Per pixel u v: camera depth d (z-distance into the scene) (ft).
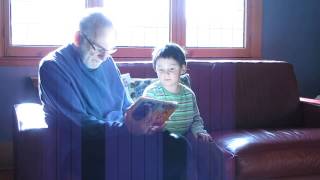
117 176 5.59
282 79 8.73
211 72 8.30
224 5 10.85
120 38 10.25
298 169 6.57
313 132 7.22
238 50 10.91
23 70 9.61
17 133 6.21
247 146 6.46
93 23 5.60
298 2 11.24
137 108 5.29
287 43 11.25
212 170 6.34
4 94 9.55
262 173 6.40
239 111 8.34
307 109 8.59
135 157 5.60
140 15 10.32
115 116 6.01
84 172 5.52
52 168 5.45
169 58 6.23
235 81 8.41
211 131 7.80
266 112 8.50
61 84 5.46
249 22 10.93
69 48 5.85
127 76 7.23
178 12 10.42
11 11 9.56
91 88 5.84
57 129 5.45
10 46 9.53
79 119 5.44
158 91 6.30
